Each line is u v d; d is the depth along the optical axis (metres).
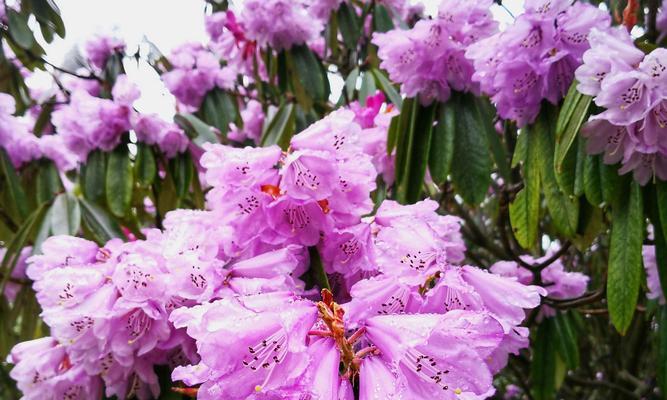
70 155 0.77
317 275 0.34
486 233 1.08
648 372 0.95
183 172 0.73
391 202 0.36
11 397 0.74
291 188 0.32
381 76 0.77
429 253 0.29
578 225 0.49
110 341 0.34
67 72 0.88
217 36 1.07
